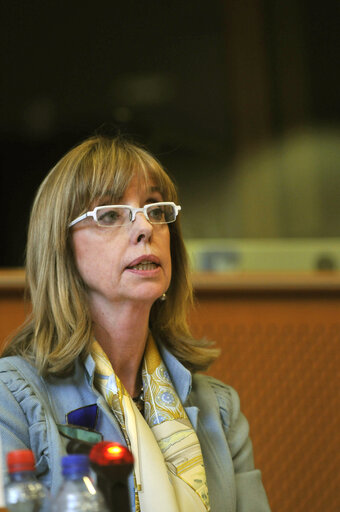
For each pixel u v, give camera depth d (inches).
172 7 671.8
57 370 178.9
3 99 691.4
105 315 188.4
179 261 207.9
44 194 190.5
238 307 287.7
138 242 184.2
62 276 185.2
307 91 667.4
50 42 684.1
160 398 189.9
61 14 677.3
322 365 288.5
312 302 291.6
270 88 669.3
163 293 196.9
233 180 665.0
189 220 656.4
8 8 675.4
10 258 685.3
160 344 203.6
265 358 286.4
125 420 177.9
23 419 171.8
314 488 280.4
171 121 676.7
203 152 666.8
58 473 163.9
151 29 678.5
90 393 180.7
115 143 194.2
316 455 282.8
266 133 667.4
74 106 690.8
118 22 678.5
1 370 178.2
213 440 195.5
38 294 186.5
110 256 183.6
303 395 286.4
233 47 671.1
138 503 171.5
